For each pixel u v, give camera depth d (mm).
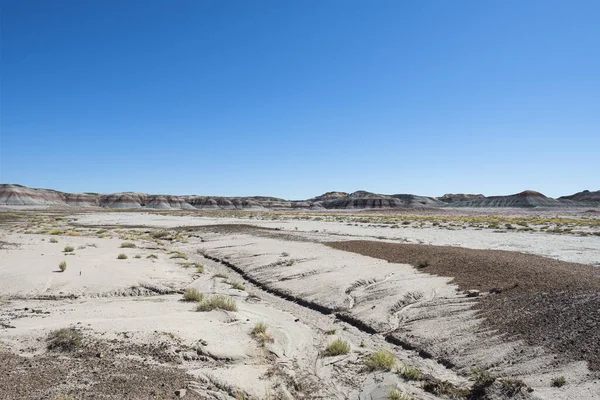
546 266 17891
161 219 85438
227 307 14820
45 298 16594
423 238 40000
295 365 10344
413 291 16312
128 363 9055
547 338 10477
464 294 15148
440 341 11680
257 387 8656
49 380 7676
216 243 37062
